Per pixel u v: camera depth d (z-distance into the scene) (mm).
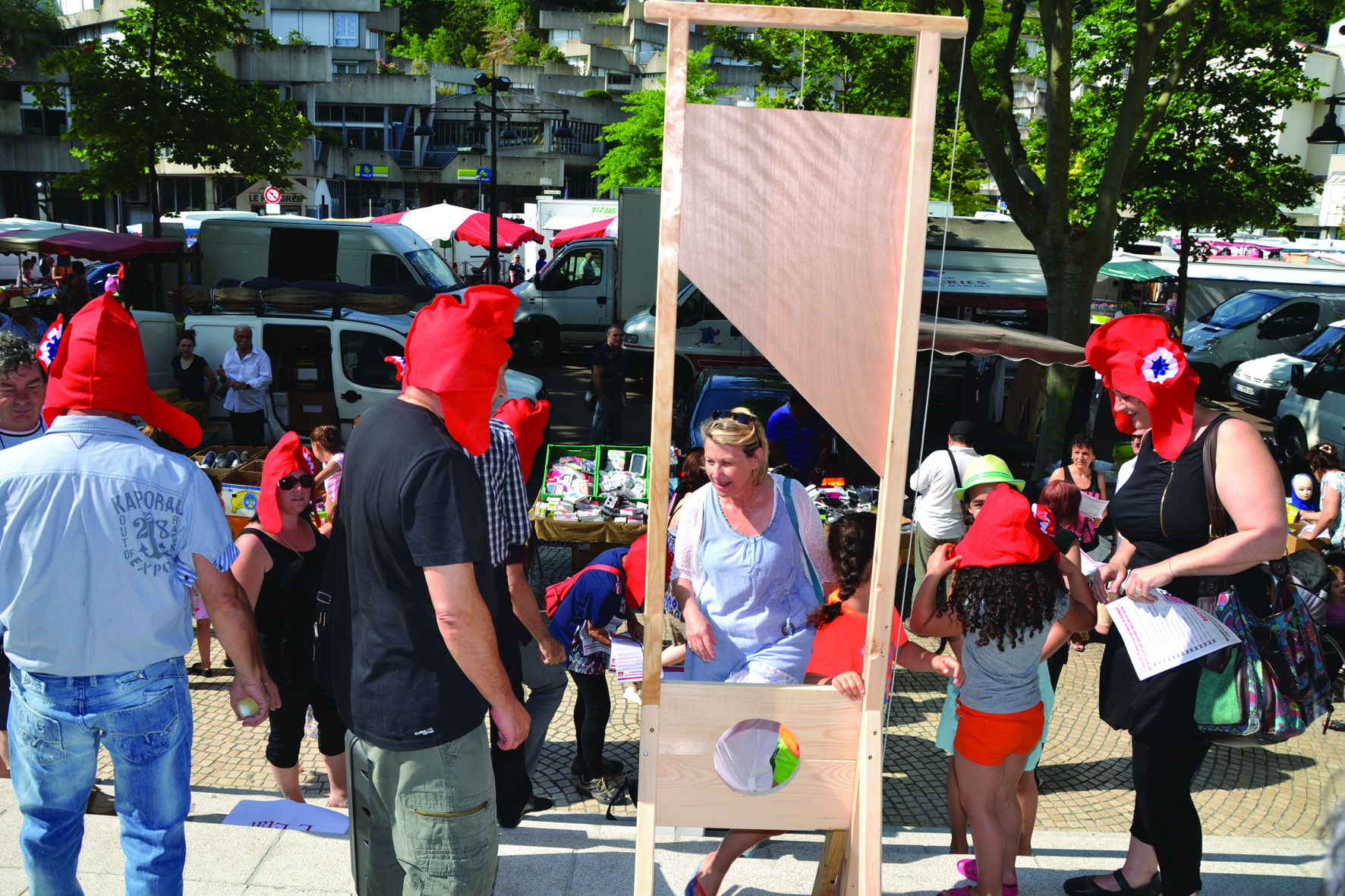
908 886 3127
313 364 9633
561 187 47625
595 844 3213
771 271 2021
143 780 2355
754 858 3145
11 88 41312
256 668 2564
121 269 14656
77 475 2217
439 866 2182
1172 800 2744
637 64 60312
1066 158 9938
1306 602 5875
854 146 2004
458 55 75062
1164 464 2760
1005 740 2877
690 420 9602
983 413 12578
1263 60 13695
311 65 43281
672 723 2270
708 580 3160
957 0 10133
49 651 2230
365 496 2078
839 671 3018
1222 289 20141
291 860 2984
